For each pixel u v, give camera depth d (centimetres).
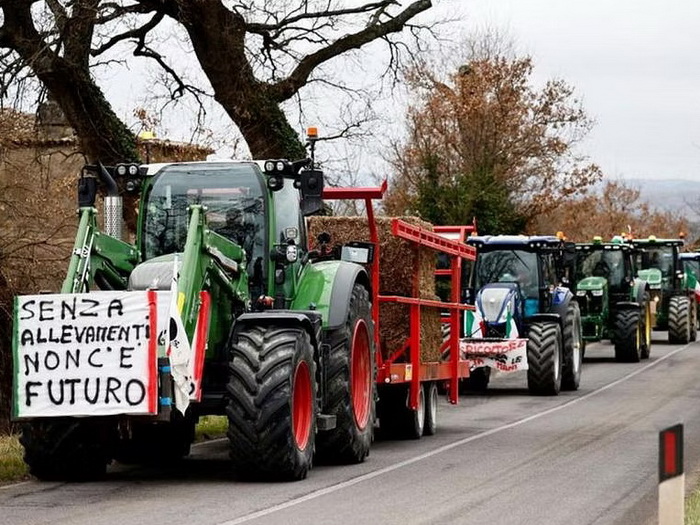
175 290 1157
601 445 1599
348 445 1393
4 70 2406
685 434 1728
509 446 1608
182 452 1448
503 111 4597
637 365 3269
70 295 1162
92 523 987
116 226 1357
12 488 1211
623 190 7250
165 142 2788
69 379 1154
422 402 1766
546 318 2503
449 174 4303
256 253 1372
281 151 2997
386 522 1002
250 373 1214
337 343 1395
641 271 4291
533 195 4803
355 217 1686
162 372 1149
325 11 2994
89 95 2656
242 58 2878
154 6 2761
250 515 1033
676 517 722
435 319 1823
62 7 2484
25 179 2108
